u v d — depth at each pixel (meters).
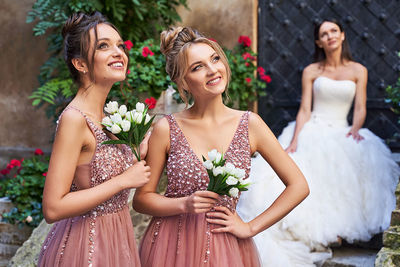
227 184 1.95
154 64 4.50
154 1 5.05
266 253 3.43
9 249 4.58
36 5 4.85
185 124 2.22
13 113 5.70
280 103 5.30
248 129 2.21
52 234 2.11
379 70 4.98
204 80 2.09
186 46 2.10
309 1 5.14
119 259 2.06
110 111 2.05
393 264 2.82
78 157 2.00
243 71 4.86
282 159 2.23
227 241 2.13
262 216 2.20
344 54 4.49
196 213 2.06
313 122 4.40
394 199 3.80
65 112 1.99
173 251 2.16
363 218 3.75
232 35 5.21
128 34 5.06
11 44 5.63
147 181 2.05
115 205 2.10
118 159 2.08
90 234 2.02
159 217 2.24
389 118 4.97
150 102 4.10
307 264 3.45
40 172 4.89
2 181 5.54
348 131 4.21
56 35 5.05
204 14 5.27
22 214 4.52
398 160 4.38
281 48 5.26
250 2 5.13
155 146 2.22
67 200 1.92
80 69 2.09
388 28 4.92
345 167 3.85
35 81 5.59
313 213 3.66
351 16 5.02
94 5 4.66
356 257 3.62
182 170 2.13
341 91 4.35
